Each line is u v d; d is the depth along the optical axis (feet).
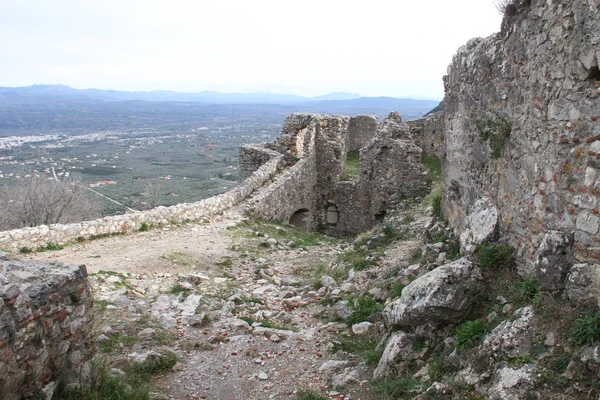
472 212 27.61
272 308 34.94
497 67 25.86
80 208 95.81
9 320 16.01
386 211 74.43
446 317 22.13
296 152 86.74
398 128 73.15
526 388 15.81
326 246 58.59
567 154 18.35
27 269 19.47
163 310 33.60
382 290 31.68
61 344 18.83
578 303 17.26
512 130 23.54
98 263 42.83
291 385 23.59
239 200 69.72
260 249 52.95
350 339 27.84
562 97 18.65
